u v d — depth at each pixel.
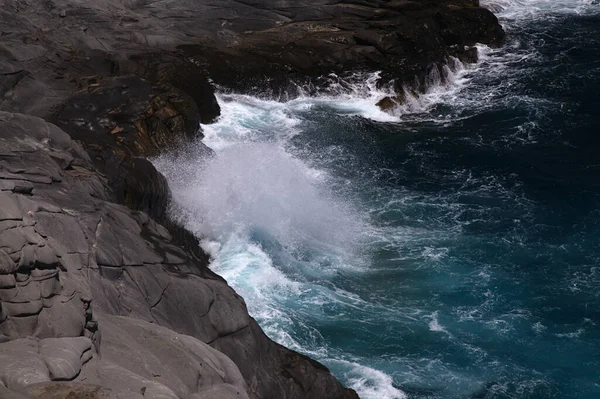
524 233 40.59
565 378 31.70
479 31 61.06
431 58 55.31
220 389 20.31
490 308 35.38
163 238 30.05
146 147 40.09
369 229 40.56
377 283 36.69
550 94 54.75
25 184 26.48
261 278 36.22
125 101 41.31
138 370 19.16
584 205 43.00
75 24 52.47
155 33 53.97
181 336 22.22
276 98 51.72
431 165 46.62
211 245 38.19
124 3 57.78
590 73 57.41
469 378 31.53
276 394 26.45
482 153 47.97
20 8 52.62
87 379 16.91
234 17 58.53
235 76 51.38
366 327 33.84
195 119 43.09
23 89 41.84
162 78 46.41
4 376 15.60
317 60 53.53
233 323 27.33
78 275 20.41
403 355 32.53
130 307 25.17
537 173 45.97
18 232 18.11
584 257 38.84
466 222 41.41
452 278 37.16
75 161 32.31
